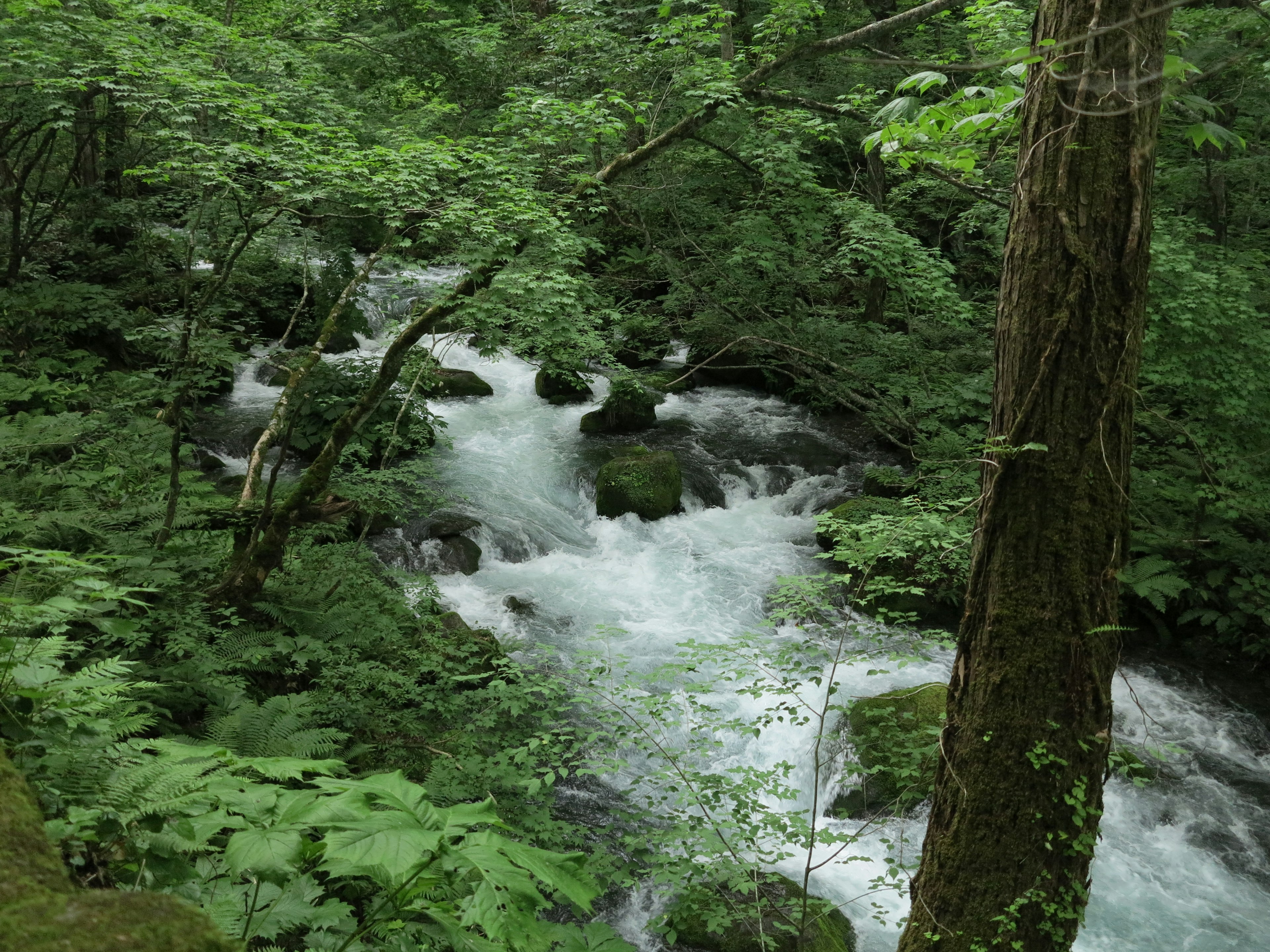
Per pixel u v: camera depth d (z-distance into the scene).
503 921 1.51
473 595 10.01
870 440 14.59
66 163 15.93
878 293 14.73
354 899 3.32
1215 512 10.34
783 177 11.30
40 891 1.02
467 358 16.56
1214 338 9.22
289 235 10.66
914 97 3.72
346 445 7.68
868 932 5.93
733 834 4.79
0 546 2.56
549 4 18.70
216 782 1.96
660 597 10.23
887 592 5.00
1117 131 3.67
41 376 10.46
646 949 5.52
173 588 6.74
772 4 11.32
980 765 4.02
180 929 0.99
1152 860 6.80
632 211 13.16
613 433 14.47
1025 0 12.95
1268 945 6.03
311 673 6.89
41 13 8.72
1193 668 9.55
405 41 14.88
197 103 6.93
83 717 2.39
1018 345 3.92
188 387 7.47
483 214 7.11
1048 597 3.90
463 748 6.10
